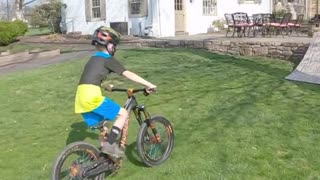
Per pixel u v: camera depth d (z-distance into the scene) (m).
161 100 6.64
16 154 4.59
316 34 11.19
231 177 3.86
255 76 8.42
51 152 4.63
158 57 10.83
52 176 3.30
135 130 5.13
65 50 14.10
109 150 3.56
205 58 10.73
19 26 18.62
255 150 4.50
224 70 9.03
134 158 4.32
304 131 5.10
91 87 3.50
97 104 3.50
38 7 20.72
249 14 18.50
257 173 3.95
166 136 4.25
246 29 15.30
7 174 4.07
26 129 5.50
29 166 4.25
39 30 23.98
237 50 11.68
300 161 4.23
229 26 13.78
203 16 17.44
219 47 12.09
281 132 5.06
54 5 19.67
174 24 16.33
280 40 11.41
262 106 6.20
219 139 4.84
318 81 7.84
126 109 3.76
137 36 16.19
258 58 11.00
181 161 4.24
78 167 3.42
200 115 5.81
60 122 5.76
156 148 4.15
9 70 10.52
